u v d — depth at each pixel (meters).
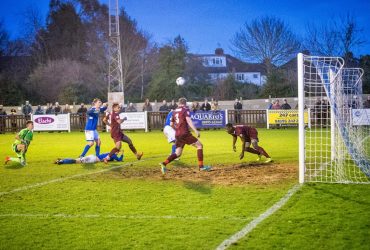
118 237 4.62
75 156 12.84
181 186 7.47
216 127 25.12
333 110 8.03
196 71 51.28
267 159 10.56
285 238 4.43
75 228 5.00
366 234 4.48
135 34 53.41
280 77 42.03
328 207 5.64
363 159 8.89
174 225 5.02
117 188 7.41
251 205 5.87
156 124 25.52
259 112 25.50
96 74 48.28
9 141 19.70
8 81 42.84
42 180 8.39
